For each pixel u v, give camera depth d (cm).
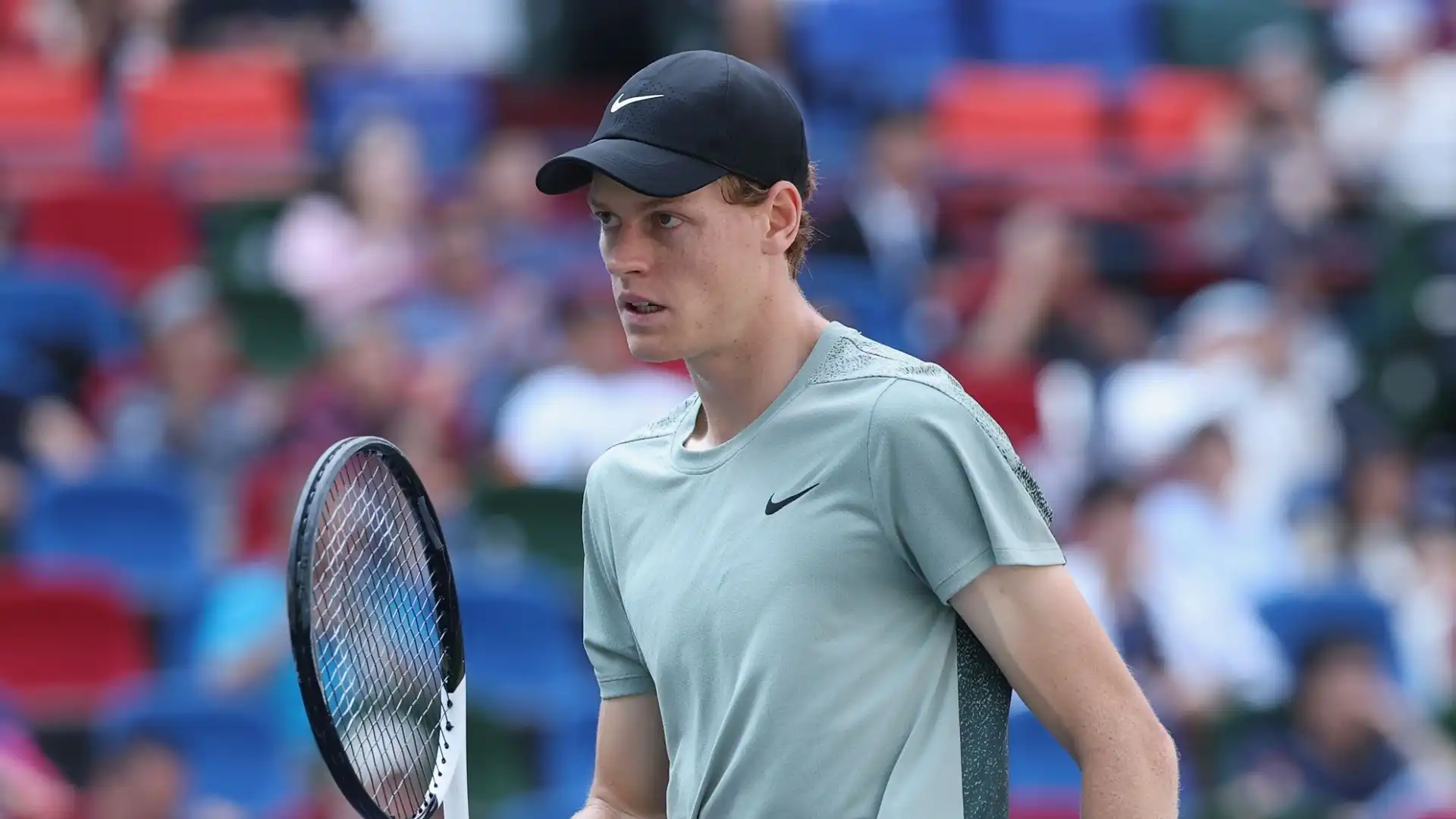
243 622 2788
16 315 3516
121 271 3891
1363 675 2800
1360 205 4300
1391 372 4012
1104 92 4612
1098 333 3731
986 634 929
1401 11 5050
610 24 4453
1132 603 2895
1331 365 3900
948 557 923
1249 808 2677
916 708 935
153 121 4231
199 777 2577
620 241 947
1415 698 3098
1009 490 936
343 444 982
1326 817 2675
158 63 4338
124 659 2888
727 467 980
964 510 922
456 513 3011
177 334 3294
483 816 2783
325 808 2598
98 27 4303
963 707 952
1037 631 918
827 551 936
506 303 3494
